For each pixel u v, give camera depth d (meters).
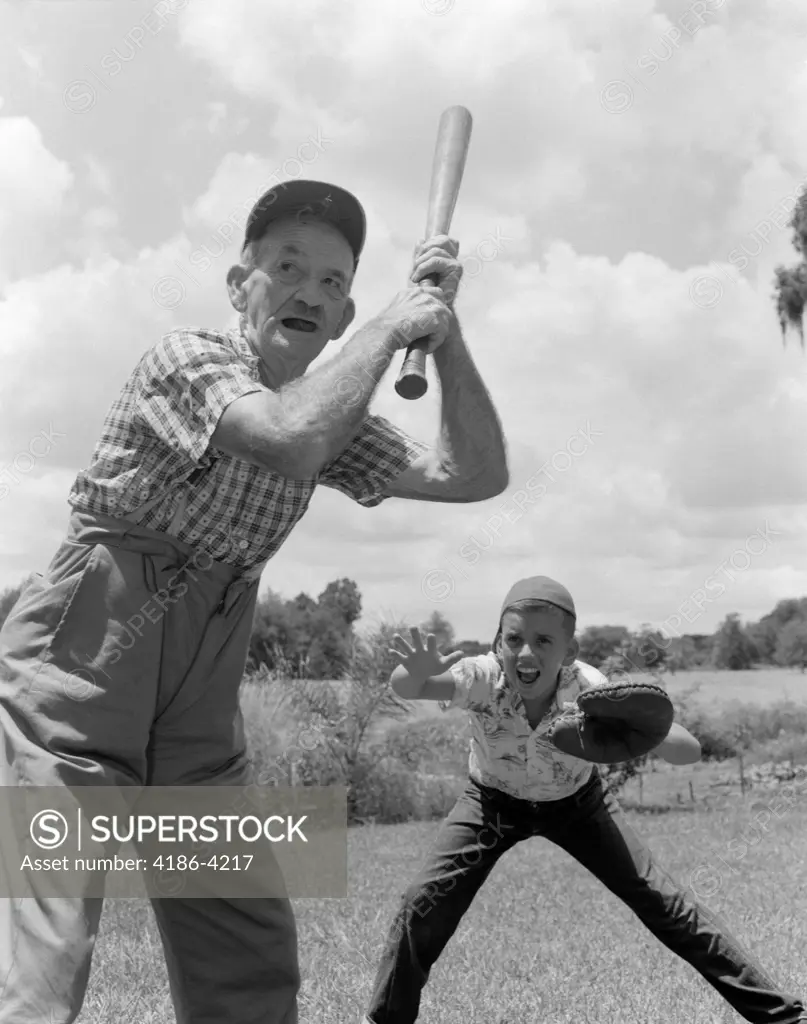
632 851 4.22
